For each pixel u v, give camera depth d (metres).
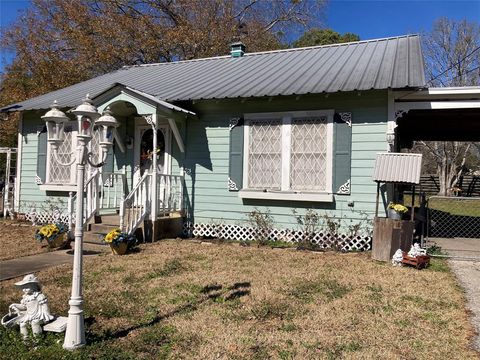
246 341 4.12
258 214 9.90
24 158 13.06
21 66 24.98
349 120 9.05
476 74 32.06
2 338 3.98
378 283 6.21
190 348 3.96
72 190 11.94
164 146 11.20
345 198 9.11
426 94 8.51
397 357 3.81
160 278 6.44
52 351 3.71
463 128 13.55
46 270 6.97
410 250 7.49
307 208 9.49
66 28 24.89
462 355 3.87
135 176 11.69
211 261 7.67
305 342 4.11
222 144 10.40
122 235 8.27
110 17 25.36
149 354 3.83
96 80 14.86
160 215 10.23
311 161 9.43
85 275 6.64
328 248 9.12
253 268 7.12
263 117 9.85
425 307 5.16
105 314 4.83
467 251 8.94
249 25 28.38
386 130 8.77
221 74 12.29
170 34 25.33
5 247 9.09
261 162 9.88
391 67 9.59
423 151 38.75
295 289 5.86
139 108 9.62
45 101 12.63
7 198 13.87
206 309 5.03
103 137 4.37
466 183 30.94
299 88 9.08
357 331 4.40
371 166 8.89
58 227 9.11
